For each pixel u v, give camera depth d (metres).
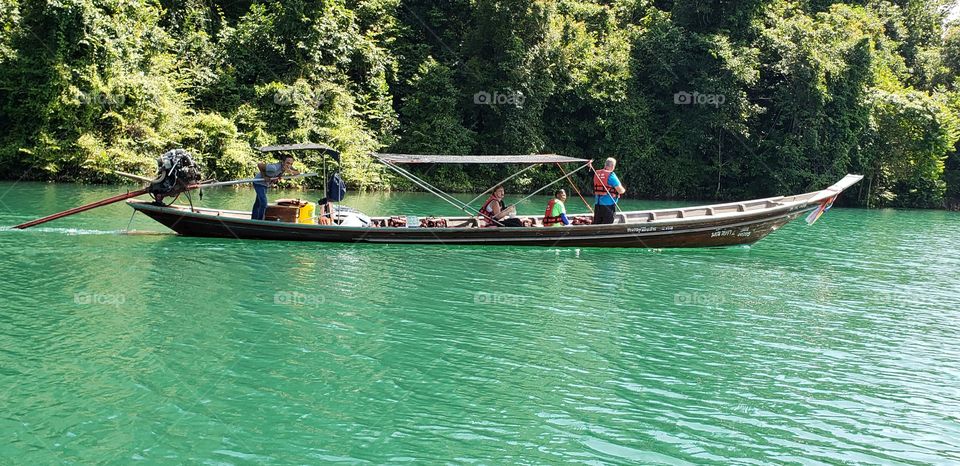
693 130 37.28
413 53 37.44
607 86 37.47
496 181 36.31
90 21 25.20
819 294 12.36
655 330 9.68
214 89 30.20
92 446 5.85
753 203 17.58
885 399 7.50
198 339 8.46
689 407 7.11
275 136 30.12
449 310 10.22
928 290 13.19
